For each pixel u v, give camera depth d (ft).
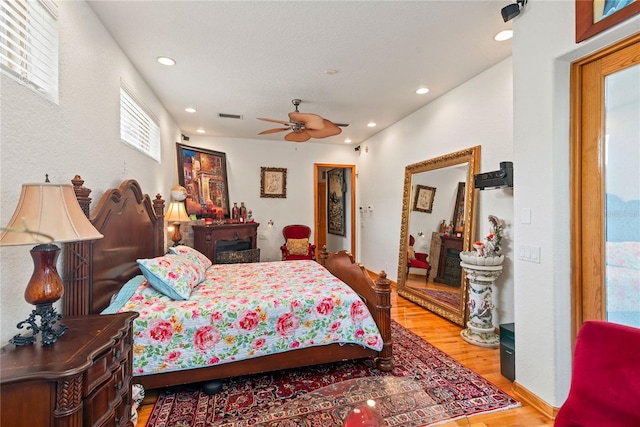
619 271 5.46
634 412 3.24
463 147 11.55
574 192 5.99
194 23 7.61
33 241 3.59
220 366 6.93
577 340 3.98
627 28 4.87
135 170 9.84
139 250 9.04
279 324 7.25
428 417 4.76
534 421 6.01
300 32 8.07
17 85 4.47
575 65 5.97
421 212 14.03
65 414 3.09
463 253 10.31
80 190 5.61
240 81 11.09
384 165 17.98
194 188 16.89
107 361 3.84
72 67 6.10
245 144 19.89
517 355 6.87
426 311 12.84
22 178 4.59
